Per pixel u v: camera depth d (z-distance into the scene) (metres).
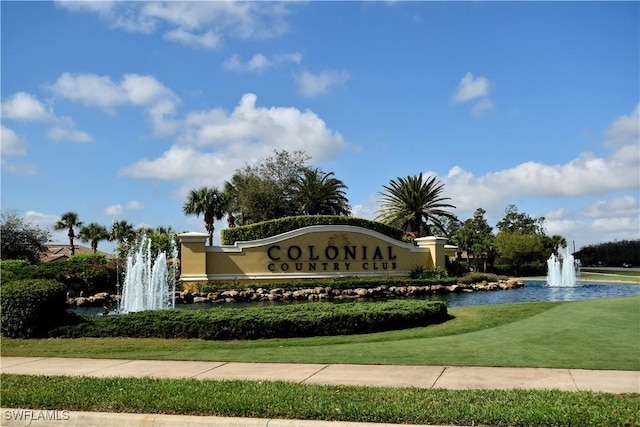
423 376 8.96
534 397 7.27
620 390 7.88
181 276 29.06
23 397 7.74
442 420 6.46
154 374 9.55
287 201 58.78
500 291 32.22
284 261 31.52
